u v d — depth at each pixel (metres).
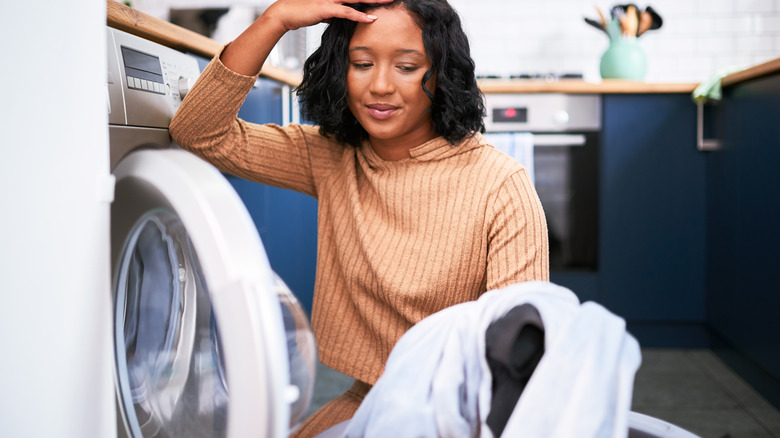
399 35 0.92
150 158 0.69
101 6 0.69
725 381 2.51
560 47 3.71
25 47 0.69
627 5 3.18
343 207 1.05
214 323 0.85
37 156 0.69
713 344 2.89
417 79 0.94
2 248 0.70
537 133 2.95
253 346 0.59
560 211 2.95
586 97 2.91
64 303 0.70
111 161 0.92
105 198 0.69
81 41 0.69
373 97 0.94
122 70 0.98
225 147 1.03
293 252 2.42
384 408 0.64
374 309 1.00
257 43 0.97
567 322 0.62
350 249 1.02
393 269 0.97
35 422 0.71
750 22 3.62
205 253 0.62
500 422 0.62
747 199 2.40
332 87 0.99
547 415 0.57
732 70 2.65
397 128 0.96
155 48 1.13
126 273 0.82
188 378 0.86
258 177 1.09
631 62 3.15
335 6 0.93
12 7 0.69
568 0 3.70
